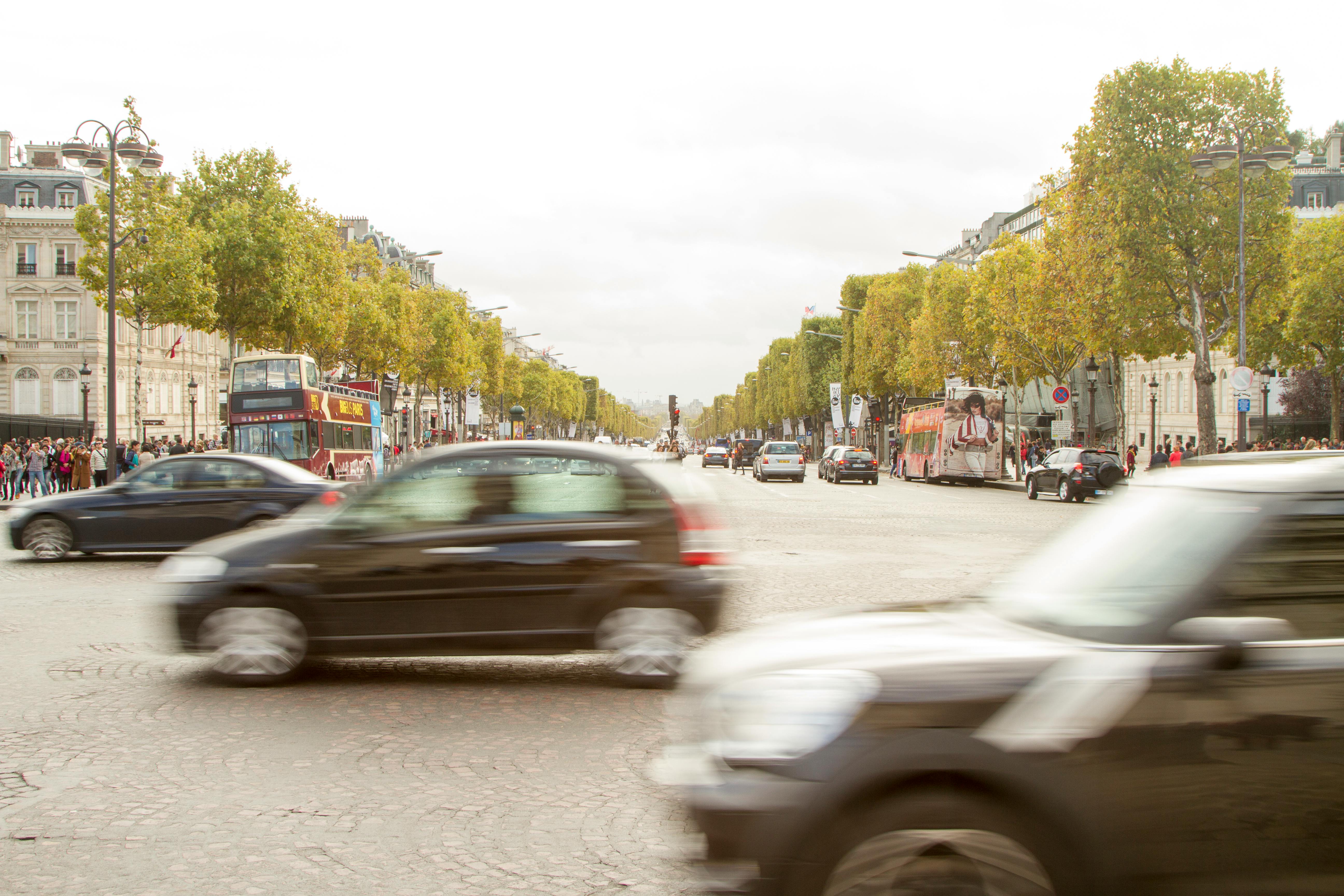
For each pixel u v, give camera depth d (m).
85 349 63.84
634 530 8.12
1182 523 4.09
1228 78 33.56
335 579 8.06
